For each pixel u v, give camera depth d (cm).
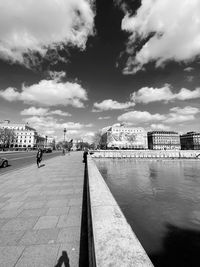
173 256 750
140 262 150
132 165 5003
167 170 3966
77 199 611
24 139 12588
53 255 295
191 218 1185
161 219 1173
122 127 14000
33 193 689
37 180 956
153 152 7738
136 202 1587
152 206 1464
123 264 147
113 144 13200
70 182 902
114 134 13425
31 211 497
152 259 733
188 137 14100
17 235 362
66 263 274
